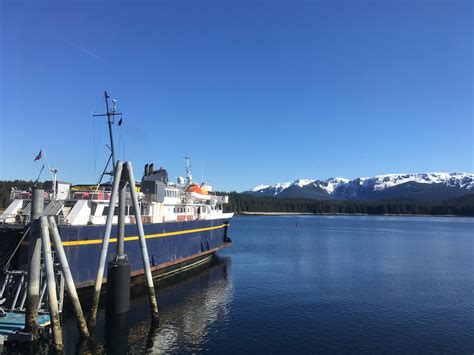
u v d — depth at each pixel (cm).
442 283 4672
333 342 2619
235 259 6675
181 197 5172
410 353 2456
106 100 4034
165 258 4356
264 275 5075
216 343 2550
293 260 6644
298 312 3322
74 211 3378
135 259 3806
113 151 4047
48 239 2277
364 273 5359
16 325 2286
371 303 3666
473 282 4759
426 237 12300
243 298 3778
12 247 3058
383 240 11062
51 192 3625
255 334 2741
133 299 3559
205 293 3934
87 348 2375
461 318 3212
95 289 2755
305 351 2453
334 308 3469
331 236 12494
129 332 2677
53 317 2222
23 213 3484
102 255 2803
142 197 4144
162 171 5012
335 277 5012
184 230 4828
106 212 3691
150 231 4053
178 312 3219
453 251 8319
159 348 2431
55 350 2212
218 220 6081
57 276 2636
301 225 19888
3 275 2803
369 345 2578
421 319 3178
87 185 4375
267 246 9094
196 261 5425
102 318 2909
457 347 2564
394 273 5391
